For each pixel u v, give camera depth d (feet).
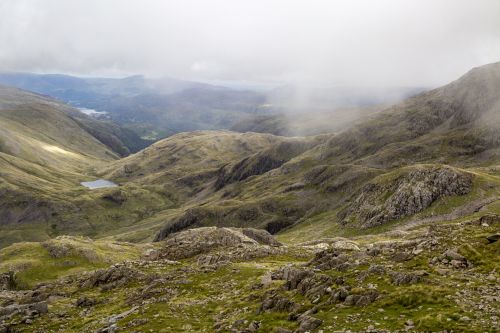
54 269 498.69
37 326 184.65
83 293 244.22
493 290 112.06
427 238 170.50
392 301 114.52
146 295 198.90
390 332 98.32
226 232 365.20
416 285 120.78
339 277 140.77
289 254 273.33
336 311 118.62
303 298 139.33
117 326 156.97
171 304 174.60
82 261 515.50
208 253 297.12
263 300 155.74
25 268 495.00
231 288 189.78
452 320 97.25
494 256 135.33
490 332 89.15
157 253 314.96
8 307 211.20
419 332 95.35
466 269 131.75
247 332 126.00
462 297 109.29
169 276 228.63
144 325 151.33
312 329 111.75
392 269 142.00
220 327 136.56
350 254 176.55
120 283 243.81
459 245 148.46
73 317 193.88
